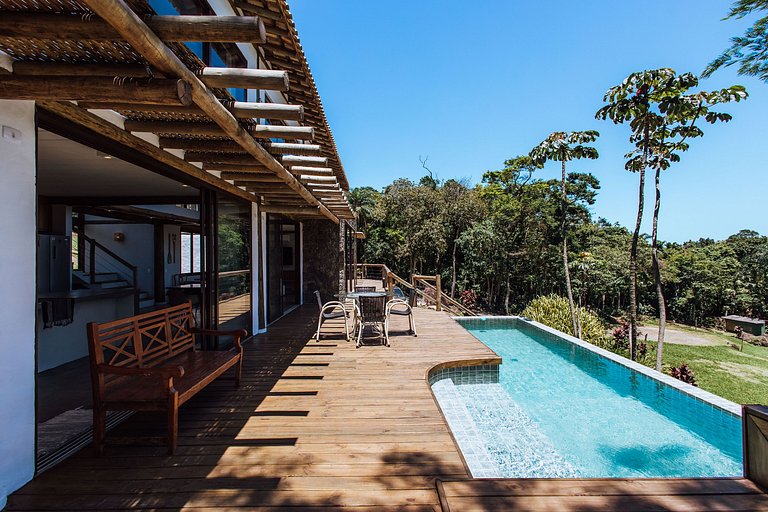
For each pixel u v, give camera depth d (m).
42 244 5.19
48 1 1.30
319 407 3.22
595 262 25.55
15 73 1.74
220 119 2.22
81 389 3.87
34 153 2.06
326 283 10.52
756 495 1.94
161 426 2.84
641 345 15.02
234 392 3.58
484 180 27.69
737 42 5.94
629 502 1.88
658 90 9.55
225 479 2.13
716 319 29.81
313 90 4.39
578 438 4.06
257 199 6.19
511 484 2.04
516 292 28.17
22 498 1.93
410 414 3.07
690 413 4.61
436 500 1.93
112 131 2.55
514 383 5.83
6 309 1.93
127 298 6.16
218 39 1.55
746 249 37.16
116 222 8.36
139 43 1.37
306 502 1.91
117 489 2.03
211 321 4.70
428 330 6.78
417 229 25.95
